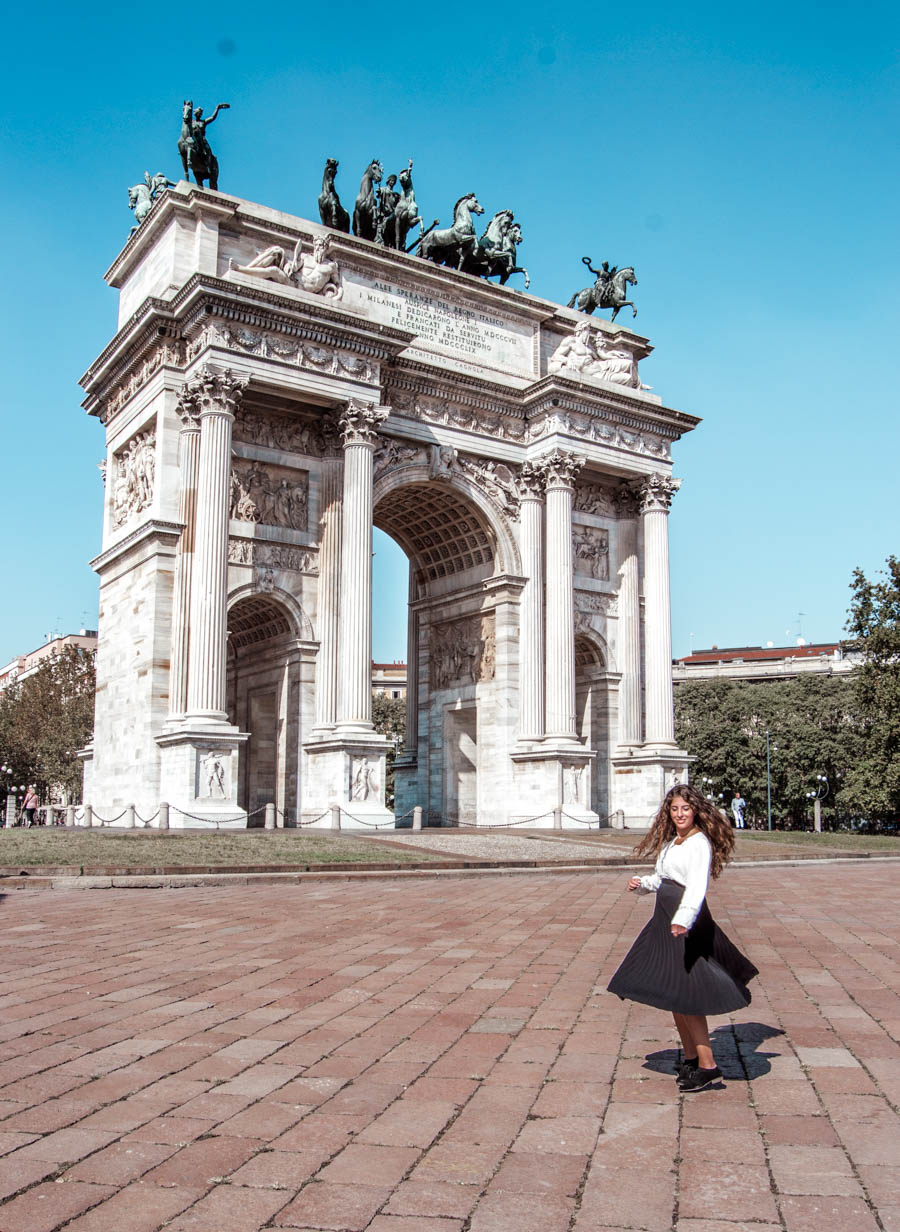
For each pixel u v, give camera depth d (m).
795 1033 14.64
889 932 24.75
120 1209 8.83
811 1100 11.56
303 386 60.84
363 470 62.41
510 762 70.44
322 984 17.62
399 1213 8.76
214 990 17.12
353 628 60.88
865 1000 16.83
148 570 59.91
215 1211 8.80
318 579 63.34
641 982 11.81
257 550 61.91
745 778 134.00
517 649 72.12
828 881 40.03
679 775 73.88
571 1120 10.96
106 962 19.44
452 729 76.88
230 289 58.16
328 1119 11.00
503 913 27.16
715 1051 13.66
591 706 76.75
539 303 76.38
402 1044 13.93
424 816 77.44
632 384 76.69
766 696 139.88
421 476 69.38
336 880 36.72
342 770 59.03
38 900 28.64
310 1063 13.03
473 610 74.75
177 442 60.72
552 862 42.94
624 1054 13.47
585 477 76.50
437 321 72.56
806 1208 8.78
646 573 75.56
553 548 71.00
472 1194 9.12
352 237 68.50
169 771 56.34
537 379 76.31
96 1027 14.73
